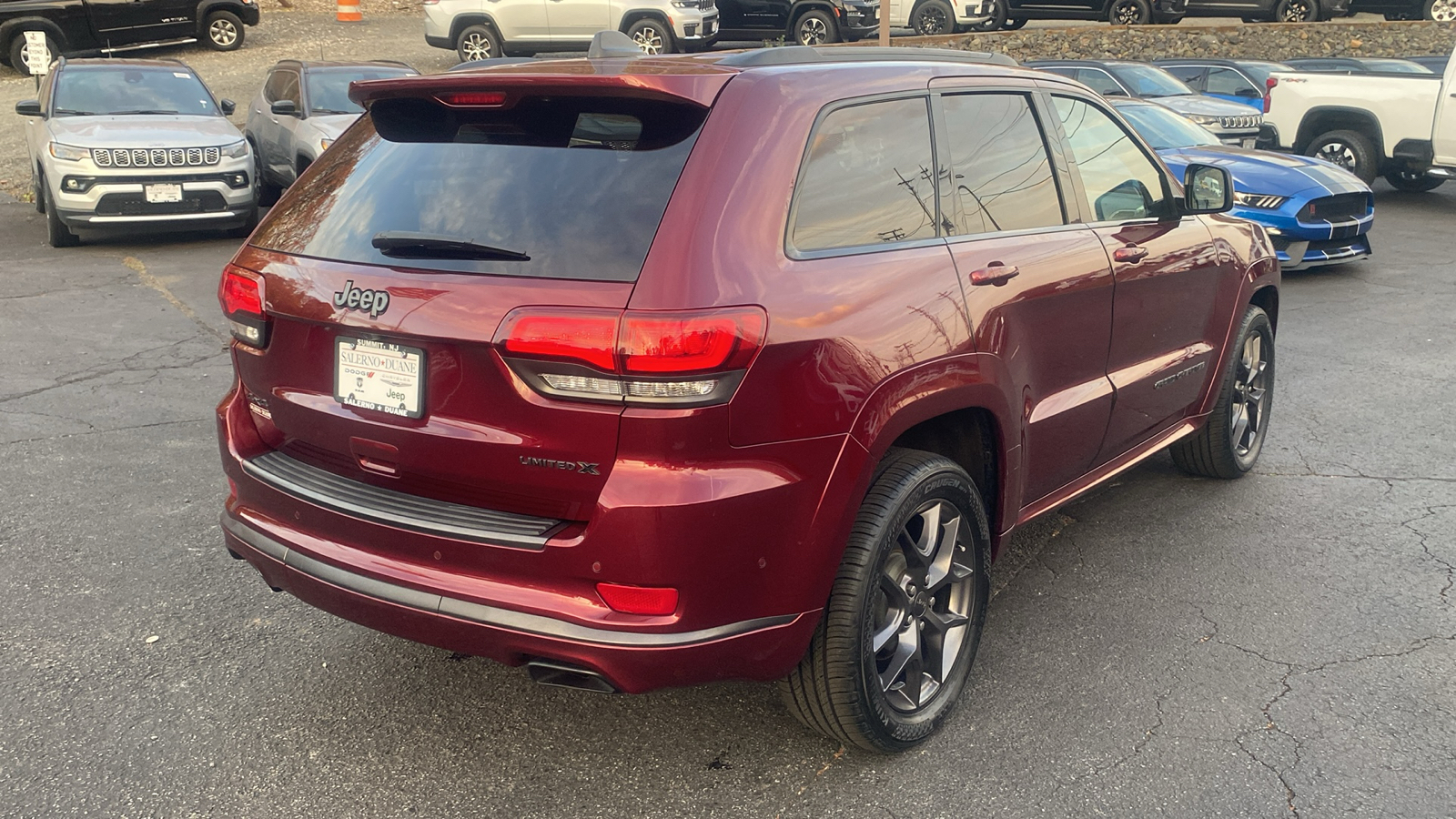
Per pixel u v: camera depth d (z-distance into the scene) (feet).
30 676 10.75
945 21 69.72
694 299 7.50
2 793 8.98
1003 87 11.04
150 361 22.54
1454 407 19.69
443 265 8.18
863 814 8.81
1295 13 69.41
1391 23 69.51
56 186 34.37
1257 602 12.35
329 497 8.90
